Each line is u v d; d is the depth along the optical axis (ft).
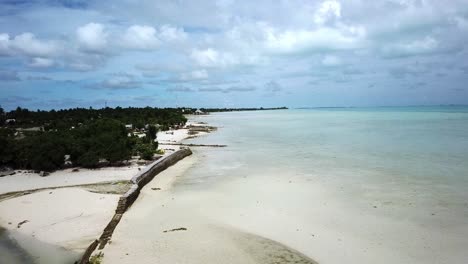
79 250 46.80
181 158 118.62
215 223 54.90
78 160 97.91
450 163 94.73
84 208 61.62
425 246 45.68
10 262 44.14
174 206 63.87
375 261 42.34
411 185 73.56
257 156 119.55
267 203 64.59
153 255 44.06
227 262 42.27
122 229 52.54
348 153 118.01
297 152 124.98
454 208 58.90
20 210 61.11
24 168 97.86
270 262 42.39
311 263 42.11
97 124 129.29
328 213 58.49
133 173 90.27
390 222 53.83
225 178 86.58
